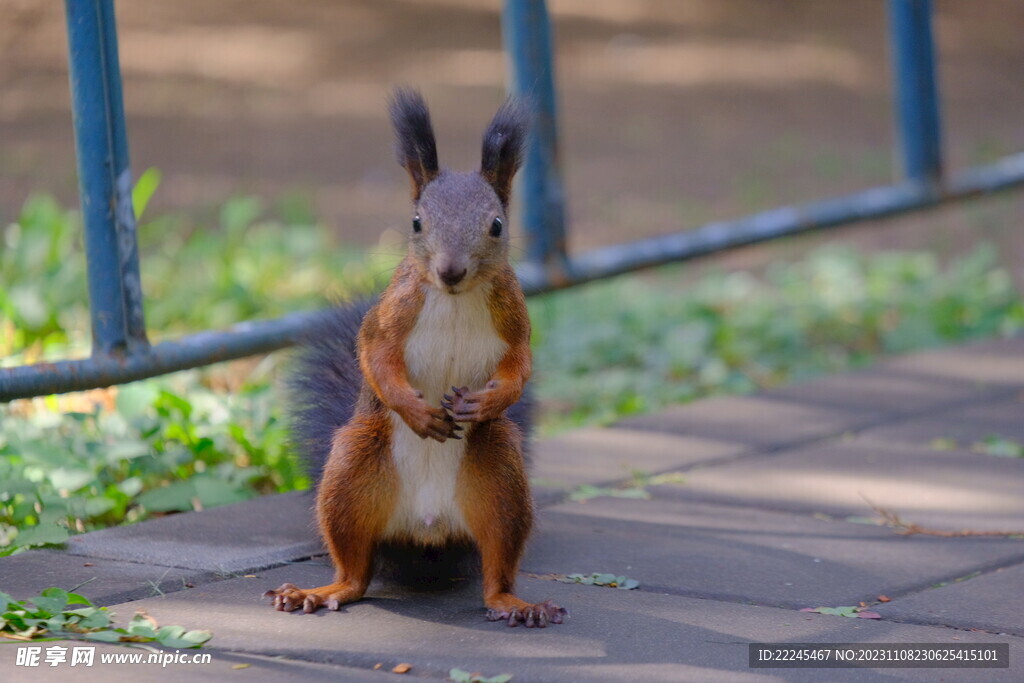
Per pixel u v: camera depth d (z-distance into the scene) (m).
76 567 6.88
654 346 13.14
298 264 14.77
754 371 12.66
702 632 6.09
